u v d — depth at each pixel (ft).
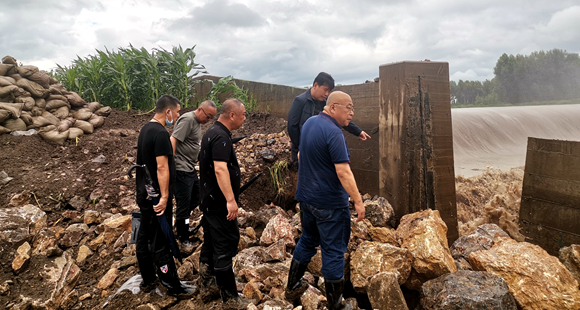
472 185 22.88
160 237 8.57
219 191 8.10
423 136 13.33
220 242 8.19
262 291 9.45
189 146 11.01
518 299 9.00
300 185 8.38
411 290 10.60
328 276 7.93
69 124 18.07
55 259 10.35
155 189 8.34
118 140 18.34
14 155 15.34
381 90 14.49
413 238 10.69
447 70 13.85
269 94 24.11
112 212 13.19
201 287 9.12
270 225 12.15
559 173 11.98
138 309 8.53
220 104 25.26
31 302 8.69
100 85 23.77
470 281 8.80
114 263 10.77
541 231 12.77
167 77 24.13
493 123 50.29
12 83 17.21
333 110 8.18
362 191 16.60
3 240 9.85
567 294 8.66
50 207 13.09
